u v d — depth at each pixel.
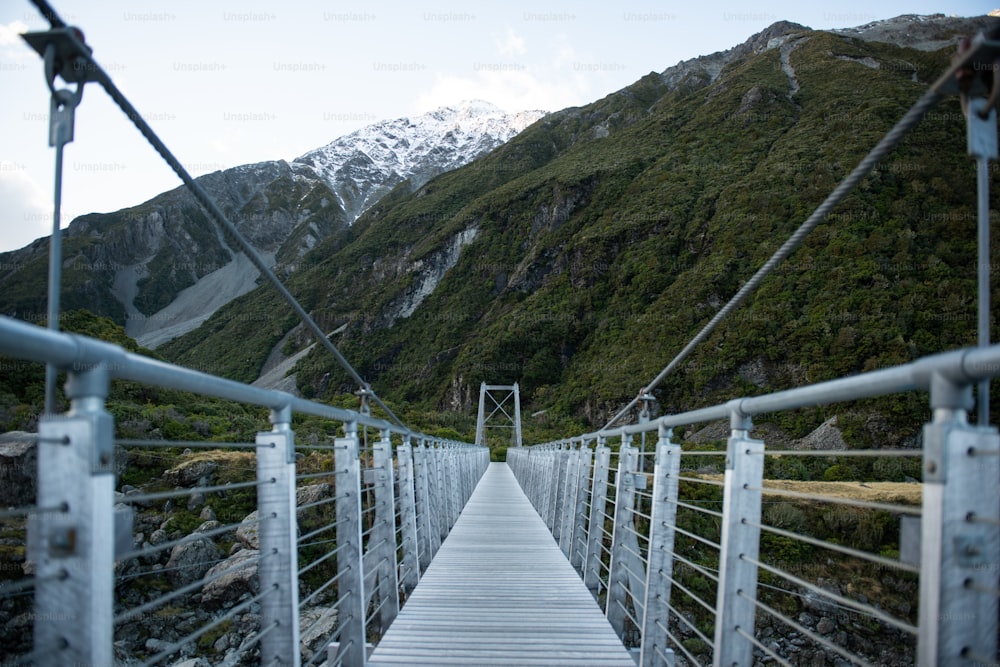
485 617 3.59
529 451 12.52
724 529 1.70
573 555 5.04
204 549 8.49
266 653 1.73
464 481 10.68
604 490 4.32
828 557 9.05
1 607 6.05
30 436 1.02
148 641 6.96
